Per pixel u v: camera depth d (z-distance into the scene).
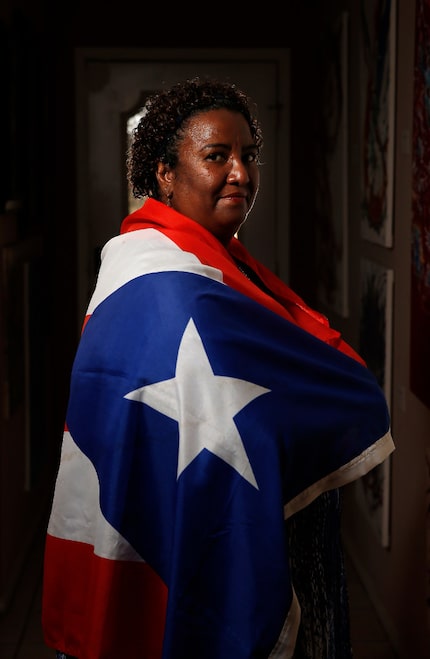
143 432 1.23
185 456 1.18
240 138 1.32
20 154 3.86
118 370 1.24
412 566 2.85
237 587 1.18
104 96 5.09
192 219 1.34
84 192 5.13
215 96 1.33
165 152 1.34
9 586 3.56
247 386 1.21
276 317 1.28
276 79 5.13
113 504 1.23
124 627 1.25
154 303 1.24
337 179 4.18
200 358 1.20
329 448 1.27
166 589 1.23
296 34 5.09
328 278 4.53
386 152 3.06
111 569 1.24
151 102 1.37
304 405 1.25
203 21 5.07
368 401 1.31
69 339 5.21
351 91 3.90
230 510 1.19
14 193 3.70
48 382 4.93
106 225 5.17
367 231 3.46
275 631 1.18
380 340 3.21
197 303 1.23
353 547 3.95
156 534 1.23
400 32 2.90
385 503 3.18
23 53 3.91
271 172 5.18
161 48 5.07
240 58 5.09
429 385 2.47
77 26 5.04
